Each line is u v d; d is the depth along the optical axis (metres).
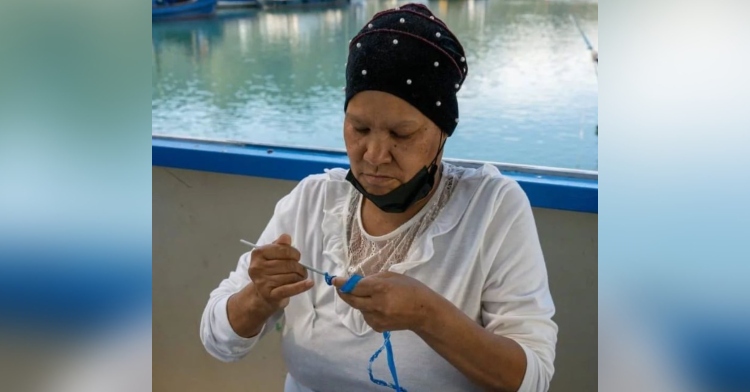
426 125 0.98
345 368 1.06
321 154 1.58
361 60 0.96
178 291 1.77
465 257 1.04
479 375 0.97
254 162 1.58
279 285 1.01
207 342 1.13
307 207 1.15
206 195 1.69
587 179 1.41
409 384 1.03
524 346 0.99
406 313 0.92
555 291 1.47
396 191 1.01
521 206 1.07
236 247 1.69
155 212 1.73
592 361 1.47
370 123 0.98
